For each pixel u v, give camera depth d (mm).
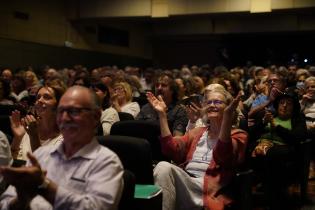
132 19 12531
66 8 12586
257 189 4402
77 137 1864
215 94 3033
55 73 8031
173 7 11703
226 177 2867
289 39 15938
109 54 14164
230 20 14461
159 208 2352
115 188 1780
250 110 4895
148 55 16312
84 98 1862
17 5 11039
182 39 16578
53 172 1896
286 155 3832
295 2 10750
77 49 12898
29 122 2805
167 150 3088
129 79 7160
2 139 2314
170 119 4371
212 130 3062
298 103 4227
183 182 2756
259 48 16312
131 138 2561
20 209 1750
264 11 10992
